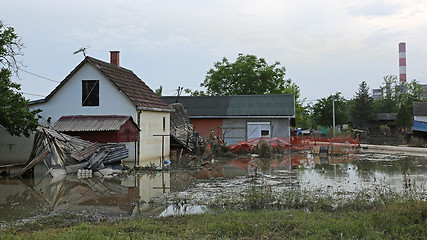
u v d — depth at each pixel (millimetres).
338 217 9047
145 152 24297
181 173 18641
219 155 27219
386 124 75000
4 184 15586
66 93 23797
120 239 7344
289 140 33156
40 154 17562
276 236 7605
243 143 29422
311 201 11047
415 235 7473
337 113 68625
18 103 18375
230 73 54375
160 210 10688
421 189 13031
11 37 19375
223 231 8023
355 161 23500
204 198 12125
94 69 23578
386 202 10398
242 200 11484
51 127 20172
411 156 26797
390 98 96000
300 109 64375
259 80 53469
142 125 23938
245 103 36719
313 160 24562
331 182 14969
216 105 36906
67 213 10398
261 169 19688
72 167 18391
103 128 20812
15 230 8445
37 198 12656
